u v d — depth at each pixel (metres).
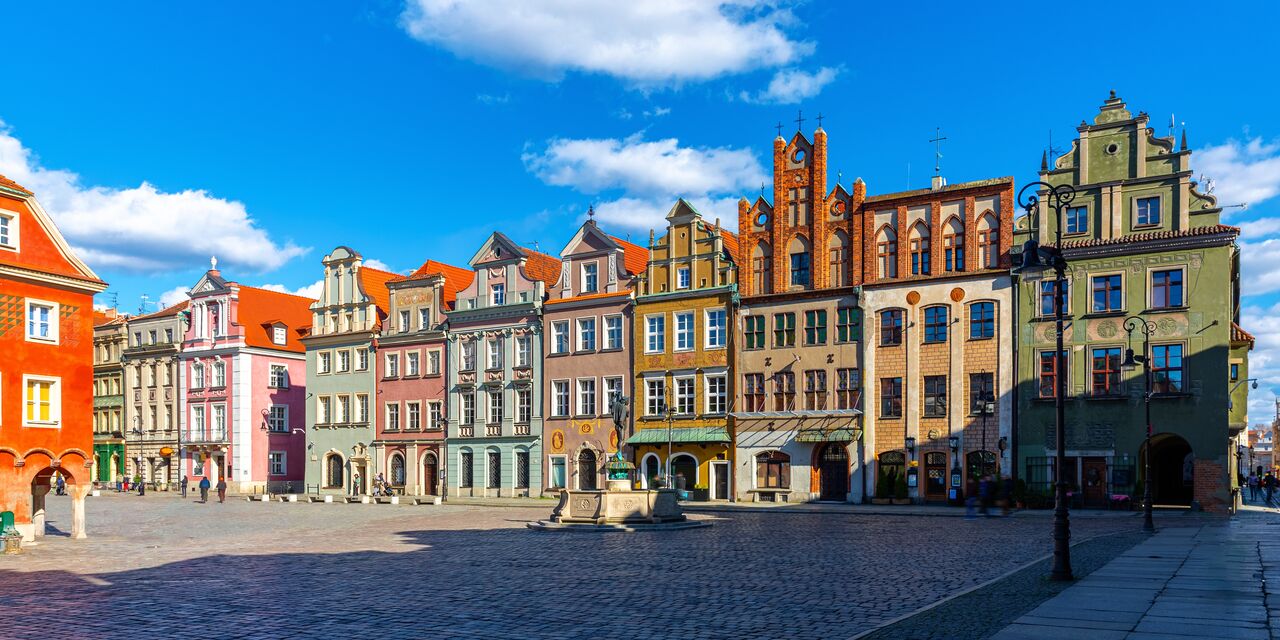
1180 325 49.97
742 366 62.03
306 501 70.62
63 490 81.19
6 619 18.66
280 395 87.75
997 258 55.16
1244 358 59.25
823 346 59.66
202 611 19.36
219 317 87.06
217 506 63.41
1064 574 21.81
